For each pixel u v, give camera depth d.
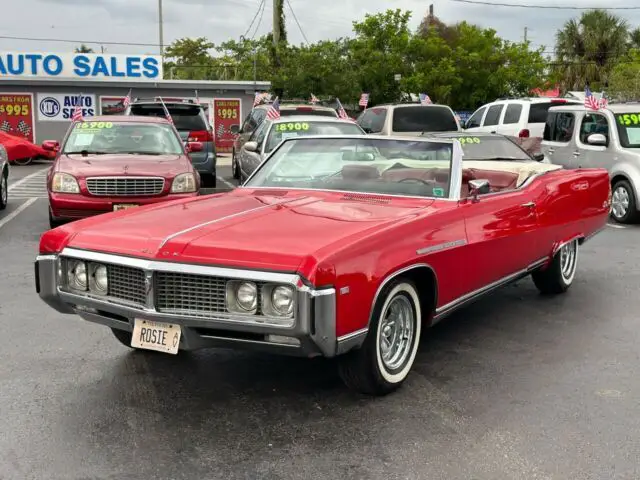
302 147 5.73
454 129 16.09
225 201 5.00
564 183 6.47
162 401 4.36
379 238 4.05
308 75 29.22
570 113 13.08
